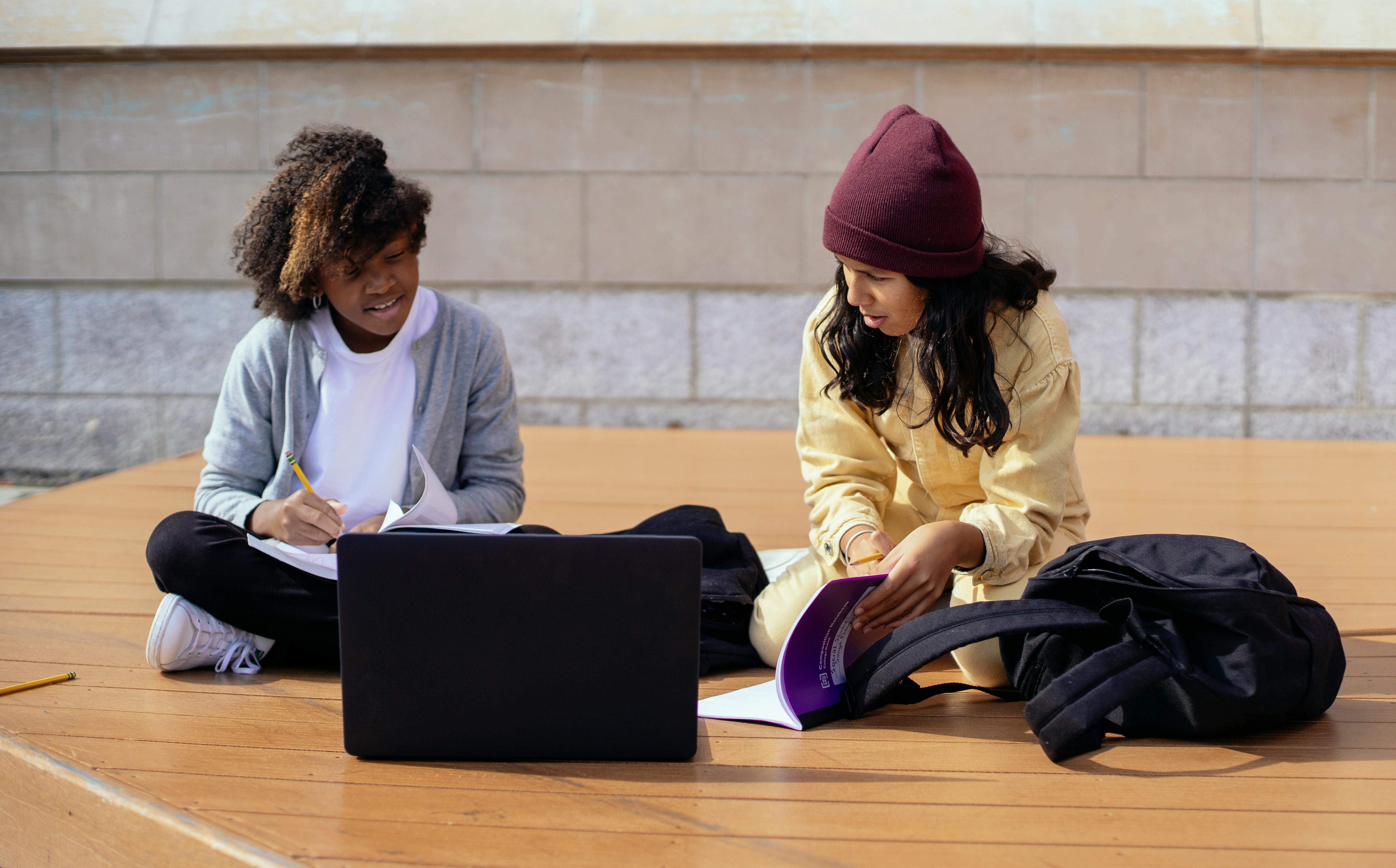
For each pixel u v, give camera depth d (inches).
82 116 182.9
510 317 186.5
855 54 176.7
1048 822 48.2
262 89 181.5
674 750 54.7
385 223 67.2
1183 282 179.8
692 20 178.1
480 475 79.7
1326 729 59.5
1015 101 177.3
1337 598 86.8
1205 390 181.9
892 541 69.1
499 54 179.3
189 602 67.4
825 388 72.3
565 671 53.8
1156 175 177.8
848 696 62.3
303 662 71.7
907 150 60.6
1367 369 180.2
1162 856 45.0
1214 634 57.1
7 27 180.4
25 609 83.6
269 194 70.9
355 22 179.9
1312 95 175.2
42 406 188.5
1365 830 47.4
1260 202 177.9
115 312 186.1
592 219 183.5
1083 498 77.8
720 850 45.3
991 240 68.7
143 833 49.3
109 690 65.3
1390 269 178.4
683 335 185.2
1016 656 62.8
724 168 181.2
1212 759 55.4
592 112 181.2
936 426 65.9
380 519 69.1
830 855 44.9
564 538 52.9
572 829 47.1
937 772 53.9
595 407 187.8
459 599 53.1
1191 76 175.5
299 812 48.4
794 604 70.8
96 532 112.0
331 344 74.7
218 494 72.4
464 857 44.5
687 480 141.3
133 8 181.6
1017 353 66.2
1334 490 135.9
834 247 63.1
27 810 55.6
